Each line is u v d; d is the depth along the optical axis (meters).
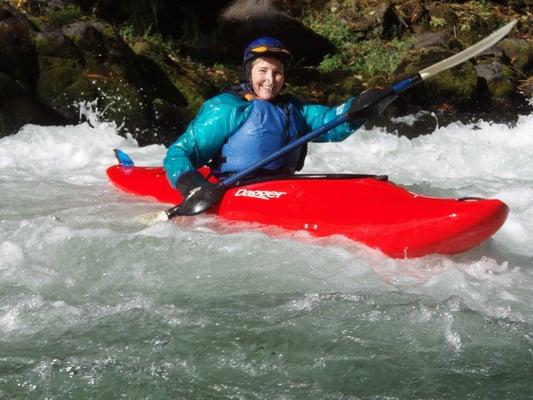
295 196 5.27
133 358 3.52
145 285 4.38
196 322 3.86
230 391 3.27
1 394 3.25
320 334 3.72
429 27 14.63
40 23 9.79
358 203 5.09
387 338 3.69
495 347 3.60
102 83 9.50
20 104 9.00
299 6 14.41
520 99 13.10
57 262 4.70
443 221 4.72
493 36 5.46
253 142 5.56
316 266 4.58
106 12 12.00
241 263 4.64
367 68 13.22
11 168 7.77
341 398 3.20
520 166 8.77
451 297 4.08
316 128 5.84
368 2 14.41
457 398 3.21
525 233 5.66
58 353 3.58
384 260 4.83
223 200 5.48
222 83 11.55
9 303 4.14
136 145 9.19
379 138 9.87
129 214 5.93
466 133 10.73
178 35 13.11
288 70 12.68
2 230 5.32
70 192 6.81
